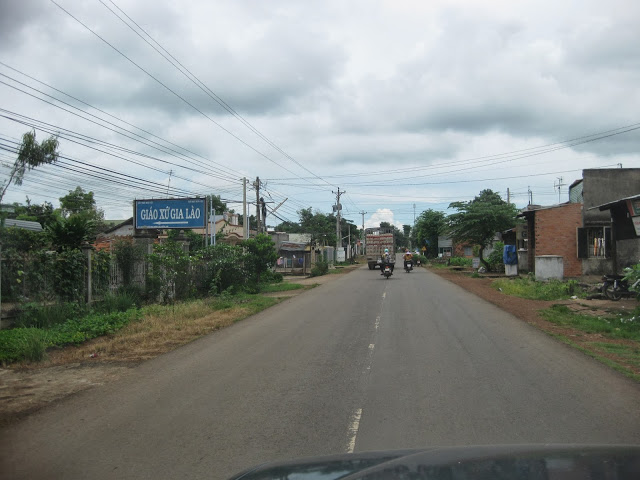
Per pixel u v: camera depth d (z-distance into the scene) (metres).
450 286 23.02
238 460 4.09
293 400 5.73
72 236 13.51
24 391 6.42
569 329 10.62
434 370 7.01
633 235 16.11
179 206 19.52
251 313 14.20
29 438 4.71
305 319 12.60
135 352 8.89
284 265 42.69
